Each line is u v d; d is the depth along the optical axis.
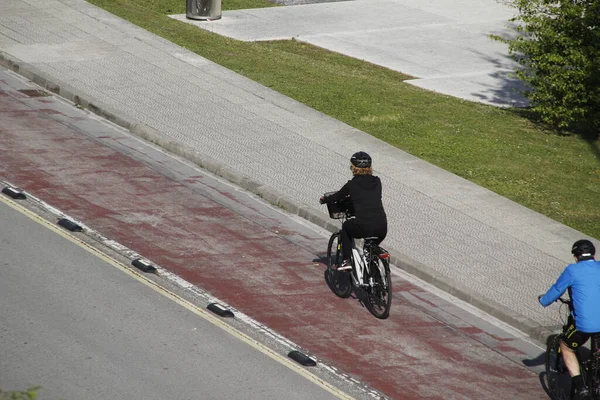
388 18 108.94
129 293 41.16
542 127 76.44
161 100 67.31
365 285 41.69
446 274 45.91
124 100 66.31
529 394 36.31
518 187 60.47
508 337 41.09
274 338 38.53
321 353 37.66
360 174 41.81
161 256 45.25
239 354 36.91
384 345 38.88
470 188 58.28
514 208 55.91
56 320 38.06
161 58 76.88
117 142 60.09
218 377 34.94
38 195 50.75
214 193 54.06
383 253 40.66
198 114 65.50
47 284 41.19
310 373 36.00
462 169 62.16
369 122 69.25
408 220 52.12
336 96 74.44
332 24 104.56
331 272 44.16
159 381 34.16
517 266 47.72
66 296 40.25
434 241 49.75
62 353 35.50
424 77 88.38
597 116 72.62
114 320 38.56
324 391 34.72
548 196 59.69
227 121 64.94
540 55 72.69
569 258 49.44
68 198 50.84
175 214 50.44
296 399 33.91
